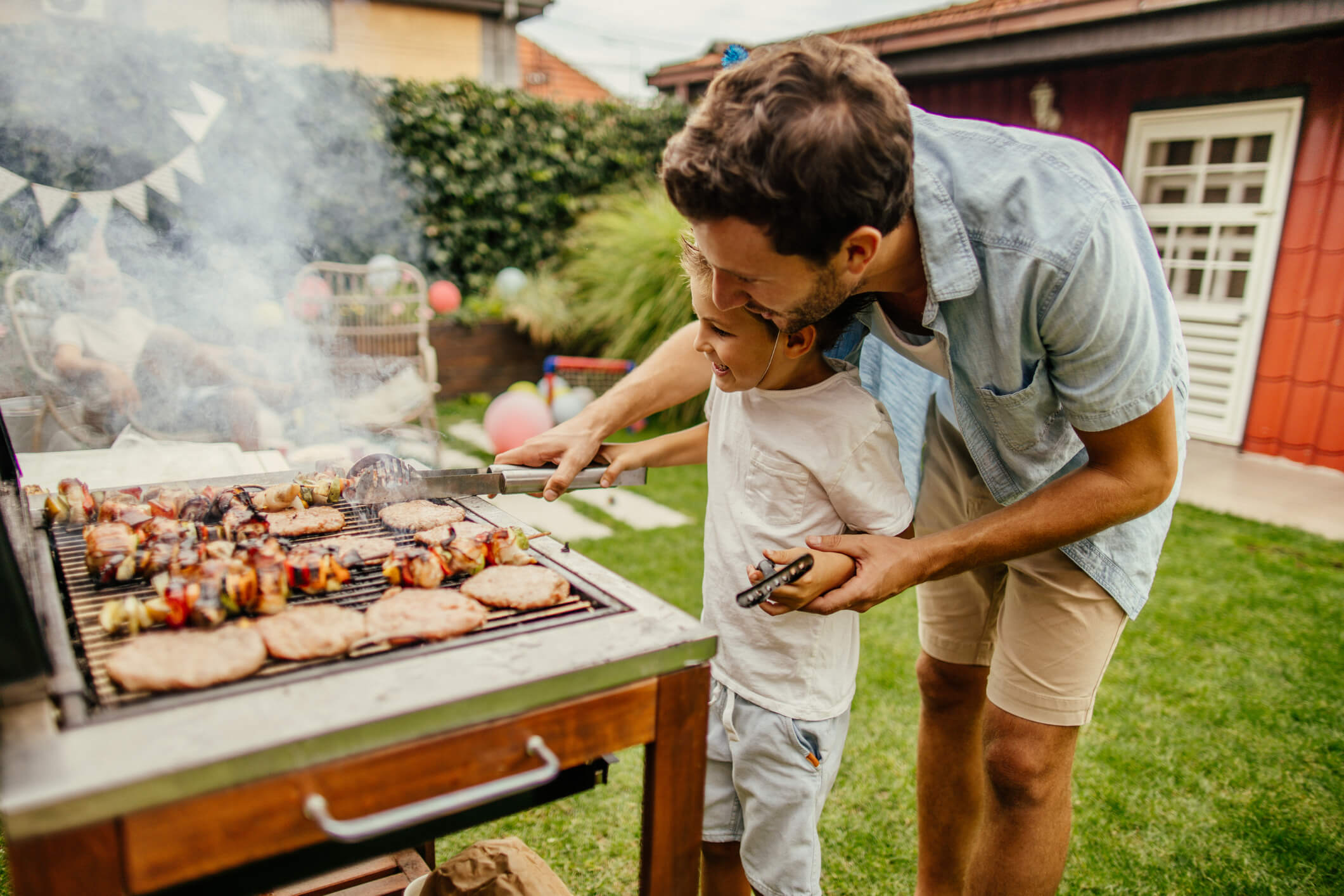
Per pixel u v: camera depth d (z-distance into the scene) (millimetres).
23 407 2832
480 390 6469
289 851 798
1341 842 1906
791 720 1263
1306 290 5309
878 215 893
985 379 1149
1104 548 1263
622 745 906
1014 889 1317
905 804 2020
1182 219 5852
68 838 629
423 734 755
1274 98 5227
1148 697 2531
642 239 6035
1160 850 1868
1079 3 5320
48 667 736
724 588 1322
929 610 1567
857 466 1218
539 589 997
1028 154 1042
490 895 1184
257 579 924
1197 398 6020
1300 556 3807
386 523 1246
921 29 6238
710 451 1411
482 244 7133
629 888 1714
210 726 701
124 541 1020
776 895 1274
